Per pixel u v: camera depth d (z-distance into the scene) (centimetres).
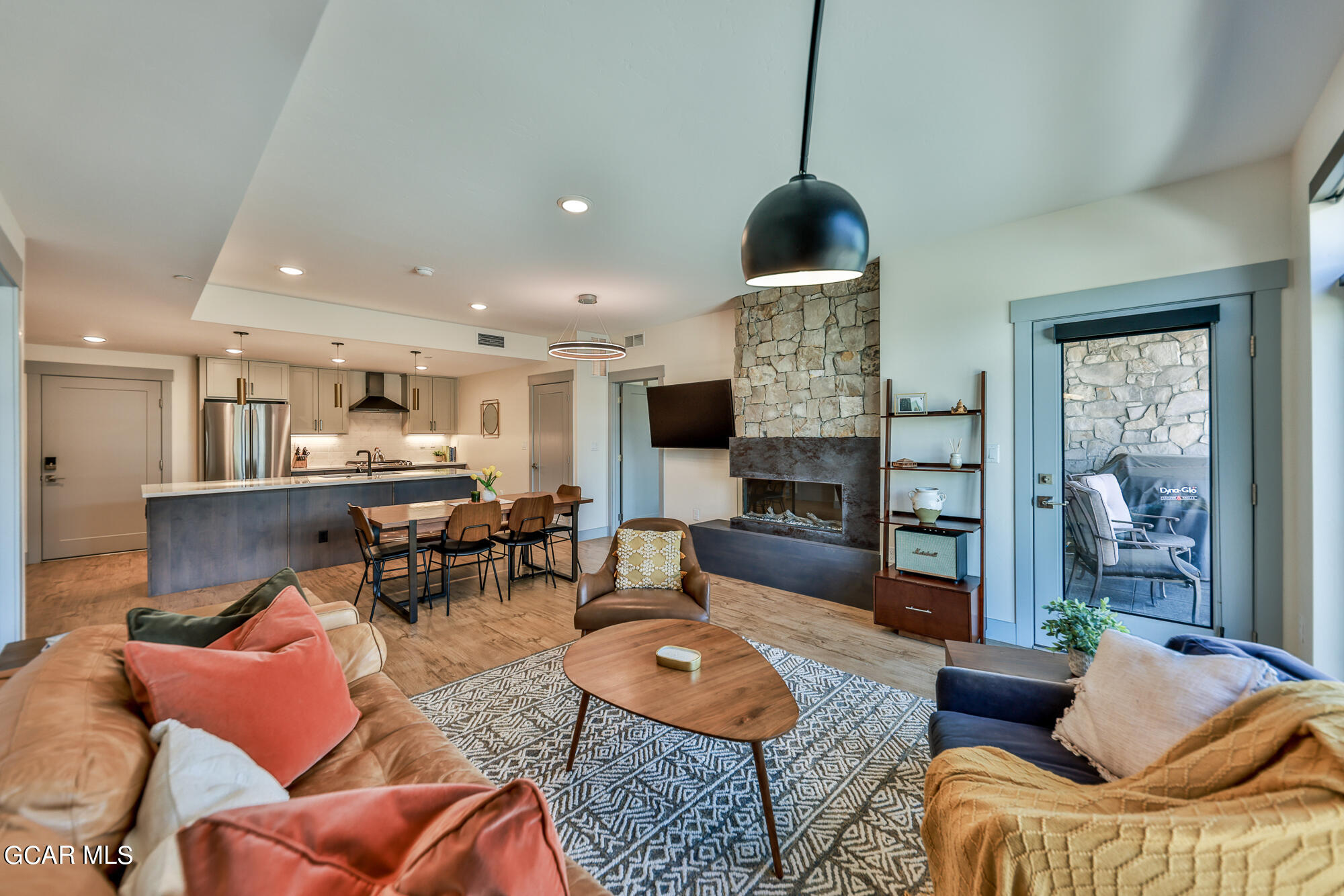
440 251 351
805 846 164
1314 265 225
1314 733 83
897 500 376
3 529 239
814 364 433
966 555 338
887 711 244
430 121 210
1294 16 162
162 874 53
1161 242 276
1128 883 86
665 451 599
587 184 263
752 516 491
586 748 215
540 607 400
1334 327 222
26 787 76
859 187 275
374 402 740
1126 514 291
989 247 329
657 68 182
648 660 205
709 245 345
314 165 243
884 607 337
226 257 359
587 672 194
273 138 221
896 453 376
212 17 126
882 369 375
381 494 558
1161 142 234
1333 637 221
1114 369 294
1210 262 264
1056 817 92
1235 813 82
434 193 271
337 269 387
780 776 197
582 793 187
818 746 216
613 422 688
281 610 161
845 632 344
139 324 438
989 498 334
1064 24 165
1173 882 83
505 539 440
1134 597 289
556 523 664
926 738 222
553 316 555
